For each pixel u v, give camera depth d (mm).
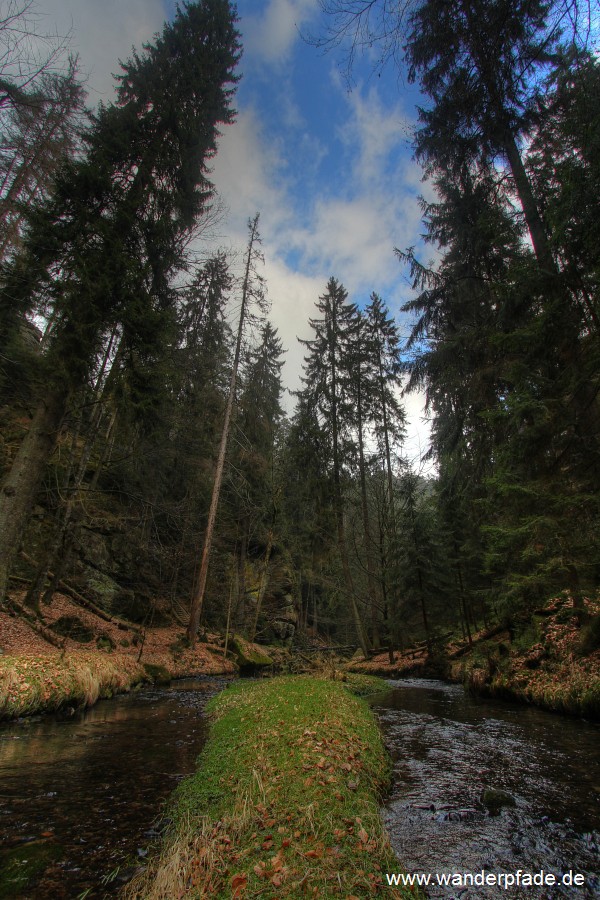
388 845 3543
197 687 13734
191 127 15742
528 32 5539
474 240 13734
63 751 6172
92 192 12570
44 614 14477
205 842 3332
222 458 21984
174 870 2877
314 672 16656
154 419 14578
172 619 23016
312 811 3789
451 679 16359
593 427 8445
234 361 23109
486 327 12055
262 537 30469
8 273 11258
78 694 9094
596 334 8102
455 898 2990
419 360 14594
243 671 20203
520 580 9758
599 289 7480
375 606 24594
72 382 11531
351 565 30016
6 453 17344
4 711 7469
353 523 27938
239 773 4914
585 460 8391
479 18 5961
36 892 2893
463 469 14875
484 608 19562
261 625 30750
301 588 37656
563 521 8594
